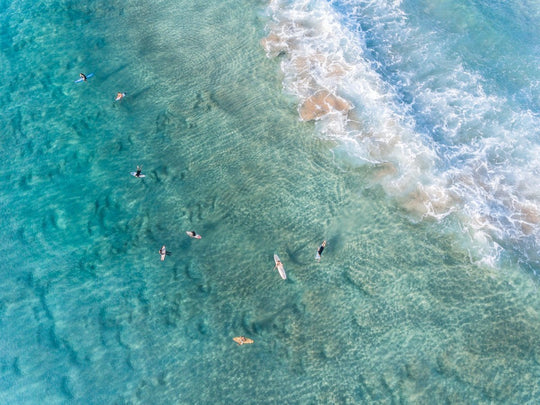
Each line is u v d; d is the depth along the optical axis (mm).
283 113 20781
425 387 14109
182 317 16172
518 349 14492
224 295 16453
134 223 18453
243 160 19578
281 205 18203
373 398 14078
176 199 18875
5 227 18719
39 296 16969
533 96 20750
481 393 13891
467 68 21844
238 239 17609
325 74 21875
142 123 21234
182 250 17609
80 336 16062
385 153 19172
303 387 14469
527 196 17844
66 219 18766
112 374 15297
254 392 14570
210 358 15297
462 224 17172
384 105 20547
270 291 16328
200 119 21031
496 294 15570
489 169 18609
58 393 15086
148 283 16984
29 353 15859
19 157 20703
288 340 15328
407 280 16078
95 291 16953
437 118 20219
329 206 17984
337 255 16844
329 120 20344
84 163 20281
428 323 15180
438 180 18266
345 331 15320
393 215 17547
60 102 22359
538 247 16547
